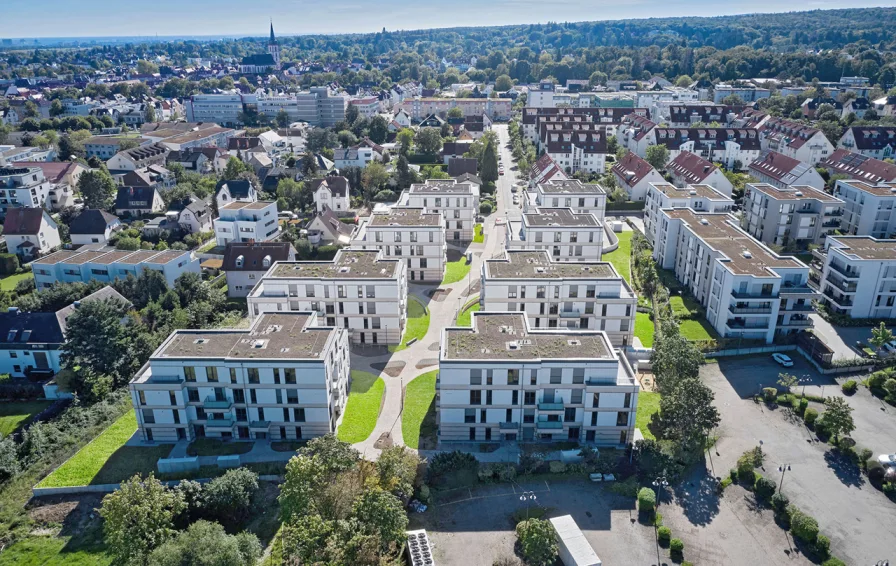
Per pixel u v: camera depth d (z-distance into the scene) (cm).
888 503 8369
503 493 8656
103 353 11331
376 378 11531
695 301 14050
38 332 12000
